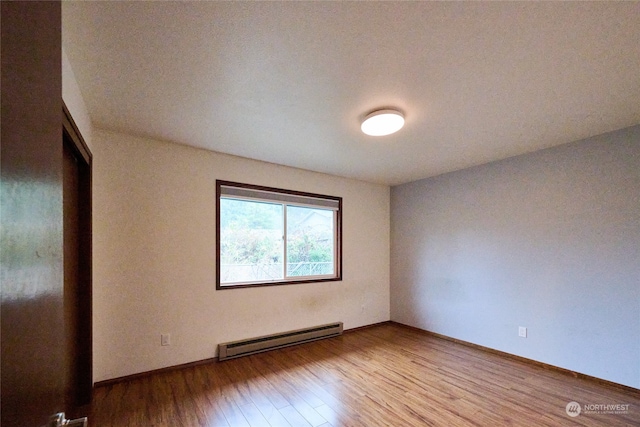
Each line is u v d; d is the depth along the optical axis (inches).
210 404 86.7
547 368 114.5
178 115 89.7
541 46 58.0
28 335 19.6
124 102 81.5
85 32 53.7
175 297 110.9
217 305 120.0
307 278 151.9
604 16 50.0
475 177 143.9
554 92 75.8
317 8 48.8
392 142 112.7
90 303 87.0
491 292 134.7
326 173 159.6
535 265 120.7
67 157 76.5
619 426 77.3
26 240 19.5
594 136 106.0
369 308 174.2
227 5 48.1
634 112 87.2
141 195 106.4
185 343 112.2
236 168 129.1
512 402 89.1
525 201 124.9
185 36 55.3
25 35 19.6
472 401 89.5
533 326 120.0
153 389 95.0
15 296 17.6
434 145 115.6
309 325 147.9
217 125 97.0
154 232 108.1
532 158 123.2
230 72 67.2
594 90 74.7
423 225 168.1
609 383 99.7
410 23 52.1
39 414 21.5
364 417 81.0
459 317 146.9
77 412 81.7
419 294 167.8
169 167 112.4
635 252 96.5
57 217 26.0
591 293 105.4
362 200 175.5
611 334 100.3
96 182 98.5
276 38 56.0
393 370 111.8
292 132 103.0
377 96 78.0
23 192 19.0
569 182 112.3
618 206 100.3
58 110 26.4
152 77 69.3
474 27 53.1
